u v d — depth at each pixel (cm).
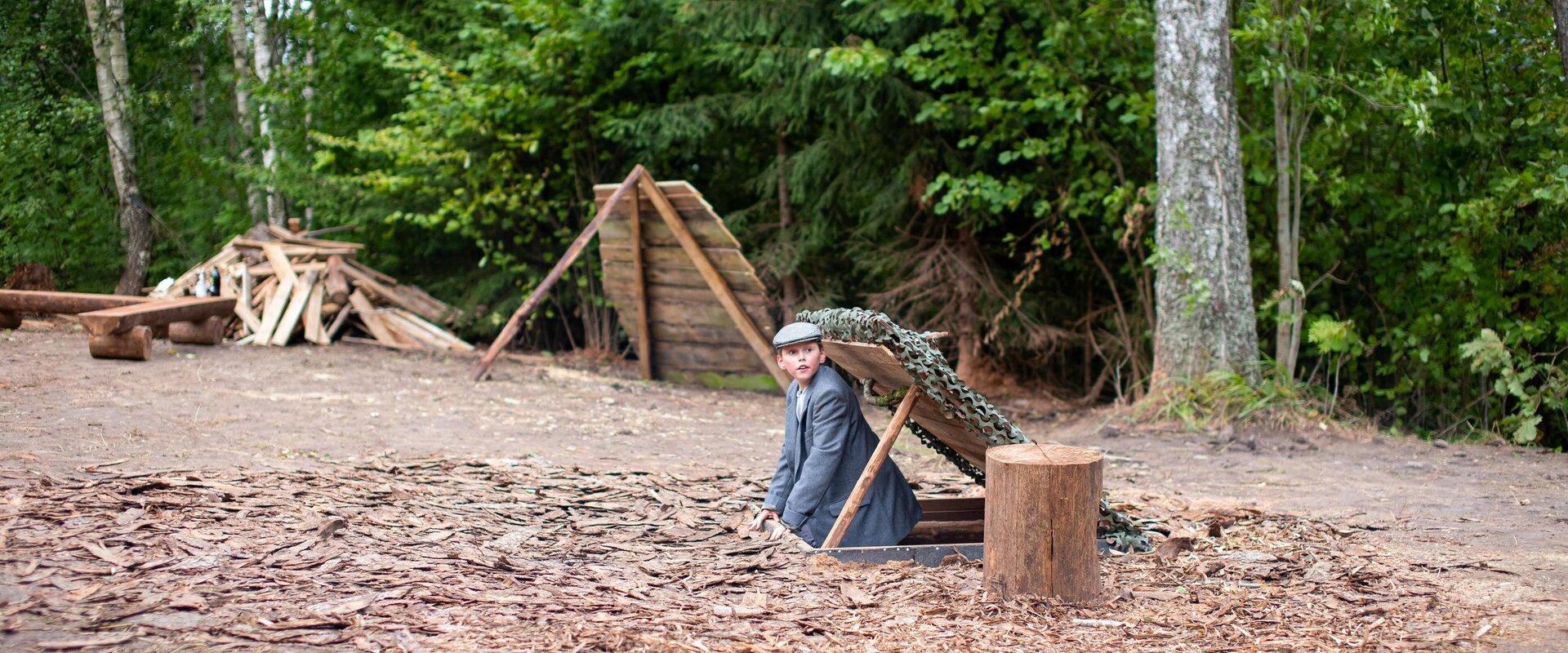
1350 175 1148
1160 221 1021
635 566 473
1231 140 1008
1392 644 382
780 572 473
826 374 533
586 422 938
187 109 2080
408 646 342
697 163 1627
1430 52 1124
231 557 423
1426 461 847
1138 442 923
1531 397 1021
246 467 608
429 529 507
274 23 2178
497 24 1584
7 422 693
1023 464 428
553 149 1576
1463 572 489
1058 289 1377
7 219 1925
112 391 863
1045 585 430
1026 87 1156
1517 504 669
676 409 1080
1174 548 525
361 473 625
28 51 1994
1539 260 1061
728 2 1247
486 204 1536
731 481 700
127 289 1836
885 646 372
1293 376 1039
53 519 450
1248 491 722
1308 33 1030
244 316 1318
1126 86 1159
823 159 1297
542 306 1666
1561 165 970
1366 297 1226
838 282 1447
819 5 1255
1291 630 400
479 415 916
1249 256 1039
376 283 1464
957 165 1250
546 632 366
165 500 499
